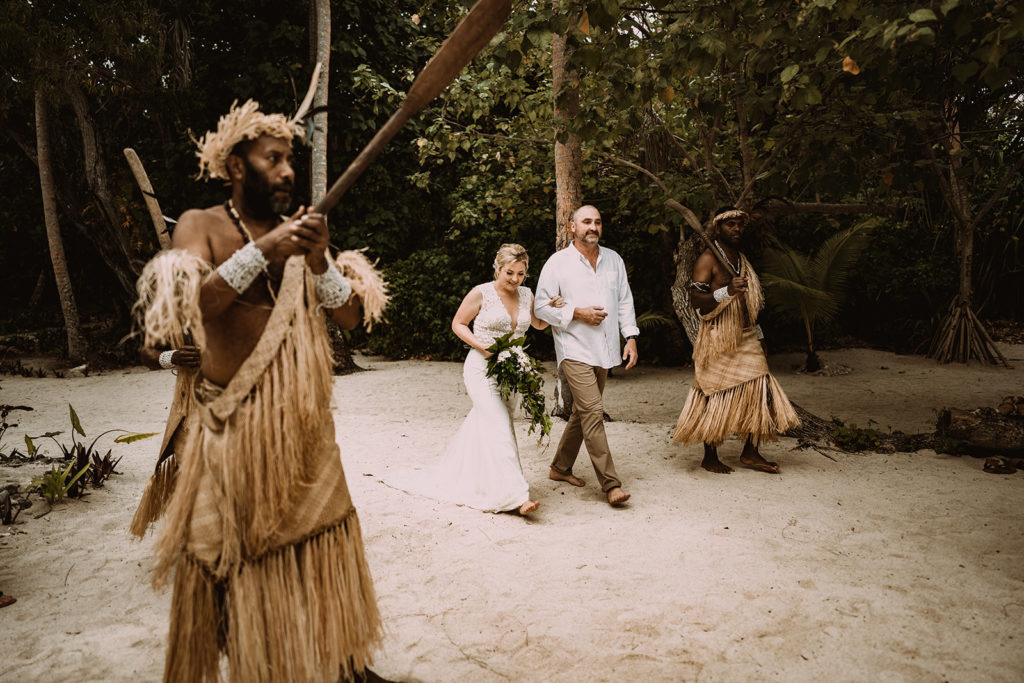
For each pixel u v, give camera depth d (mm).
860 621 3117
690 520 4324
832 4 4715
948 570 3609
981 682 2672
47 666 2787
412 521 4270
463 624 3135
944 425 6113
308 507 2211
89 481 5012
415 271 13367
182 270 1968
